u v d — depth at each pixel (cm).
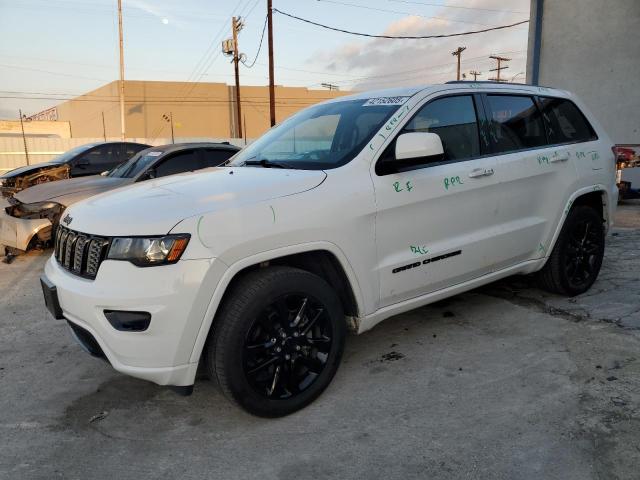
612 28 1150
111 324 256
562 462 243
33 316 482
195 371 265
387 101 368
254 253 270
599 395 299
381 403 304
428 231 346
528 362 346
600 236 477
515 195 399
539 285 471
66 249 298
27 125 5103
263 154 385
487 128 394
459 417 285
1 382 352
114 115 5931
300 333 295
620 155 1050
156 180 353
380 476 241
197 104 6103
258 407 282
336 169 313
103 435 284
